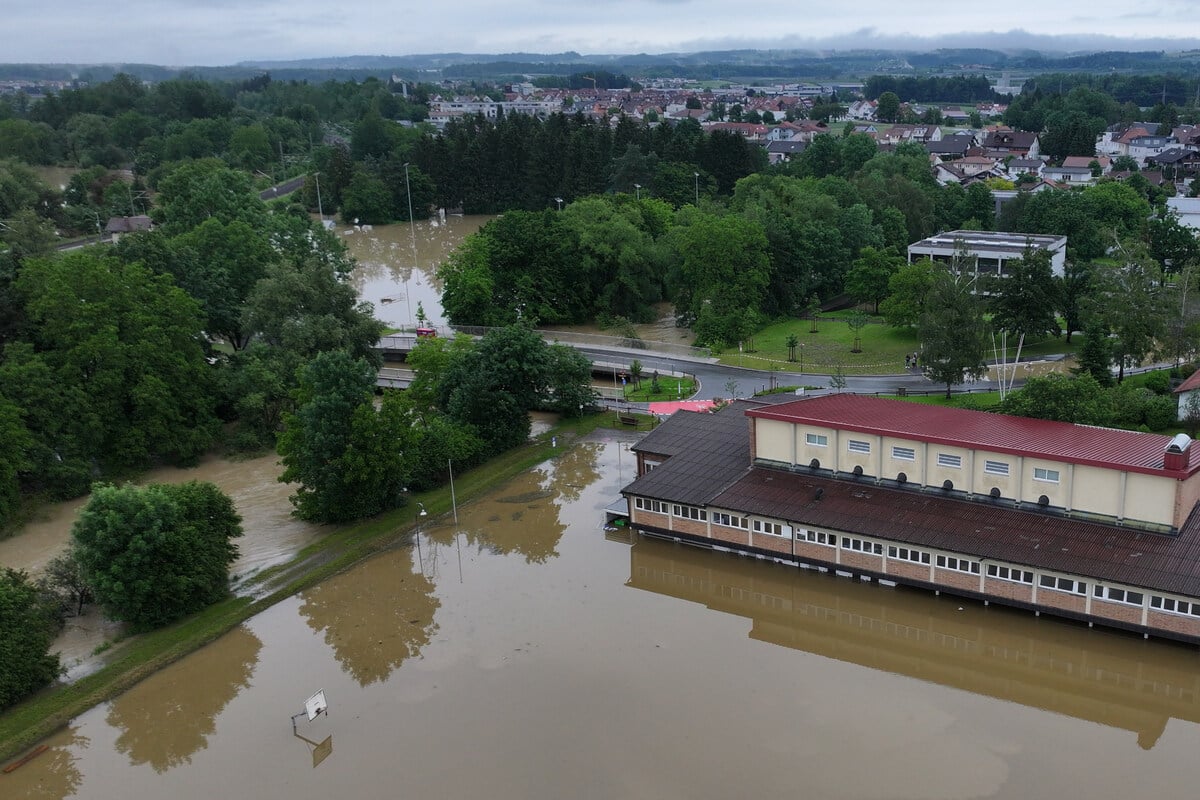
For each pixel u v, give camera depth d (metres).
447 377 86.94
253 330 99.19
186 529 59.00
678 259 130.50
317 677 52.97
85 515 56.69
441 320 135.00
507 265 130.50
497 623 58.06
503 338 87.00
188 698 51.62
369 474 70.94
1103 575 50.22
